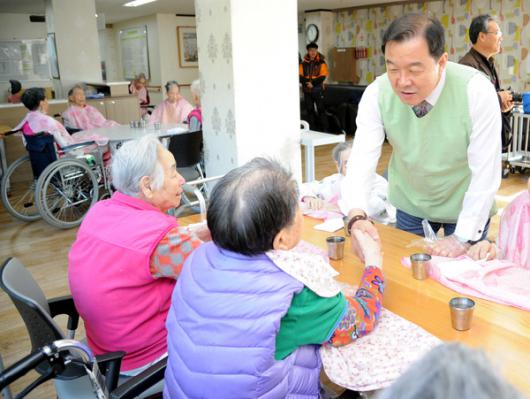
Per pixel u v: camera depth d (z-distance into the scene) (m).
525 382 1.01
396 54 1.41
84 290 1.41
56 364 1.18
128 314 1.40
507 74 8.54
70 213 4.73
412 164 1.80
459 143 1.67
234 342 0.98
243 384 0.98
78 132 5.12
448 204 1.86
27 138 4.38
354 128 9.13
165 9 10.55
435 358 0.39
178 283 1.12
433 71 1.44
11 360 2.42
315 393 1.11
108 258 1.37
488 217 1.75
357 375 1.06
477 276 1.47
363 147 1.85
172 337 1.07
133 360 1.44
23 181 6.09
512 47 8.40
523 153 5.60
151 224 1.38
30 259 3.75
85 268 1.40
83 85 6.66
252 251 1.02
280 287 1.00
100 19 9.34
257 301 0.99
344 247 1.79
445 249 1.66
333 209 2.24
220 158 3.77
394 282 1.50
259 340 0.97
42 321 1.20
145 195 1.44
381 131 1.85
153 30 11.46
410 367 0.41
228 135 3.58
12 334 2.67
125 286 1.37
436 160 1.74
